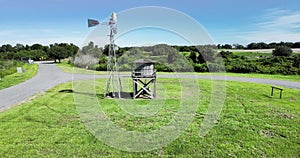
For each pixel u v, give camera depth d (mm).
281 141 4727
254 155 4133
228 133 5180
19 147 4434
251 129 5434
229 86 12203
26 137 4918
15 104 8039
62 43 47688
